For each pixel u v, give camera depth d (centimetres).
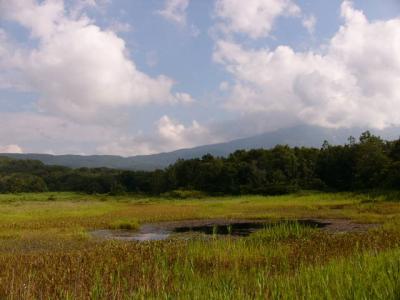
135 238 2503
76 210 4841
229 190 9081
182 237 2491
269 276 976
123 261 1302
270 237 1750
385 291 671
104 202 7600
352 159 7931
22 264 1319
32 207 5738
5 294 966
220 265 1212
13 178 13512
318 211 3931
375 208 3809
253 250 1430
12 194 12244
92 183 12681
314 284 783
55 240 2277
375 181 6594
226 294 774
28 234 2542
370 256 1011
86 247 1981
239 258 1301
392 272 752
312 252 1323
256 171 8931
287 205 4731
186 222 3478
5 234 2516
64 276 1094
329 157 8519
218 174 9394
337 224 2897
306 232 1797
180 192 9138
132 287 988
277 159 9238
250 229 2873
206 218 3712
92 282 1030
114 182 12025
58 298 913
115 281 1039
